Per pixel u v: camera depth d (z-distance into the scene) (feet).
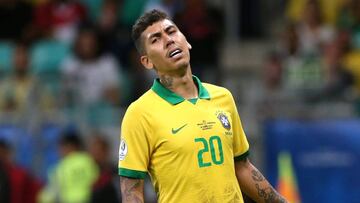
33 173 116.16
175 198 55.93
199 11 130.82
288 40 129.08
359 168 115.34
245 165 59.47
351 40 133.18
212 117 56.70
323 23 135.95
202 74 127.24
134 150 56.59
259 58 144.87
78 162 110.22
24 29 143.84
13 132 118.11
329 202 115.55
